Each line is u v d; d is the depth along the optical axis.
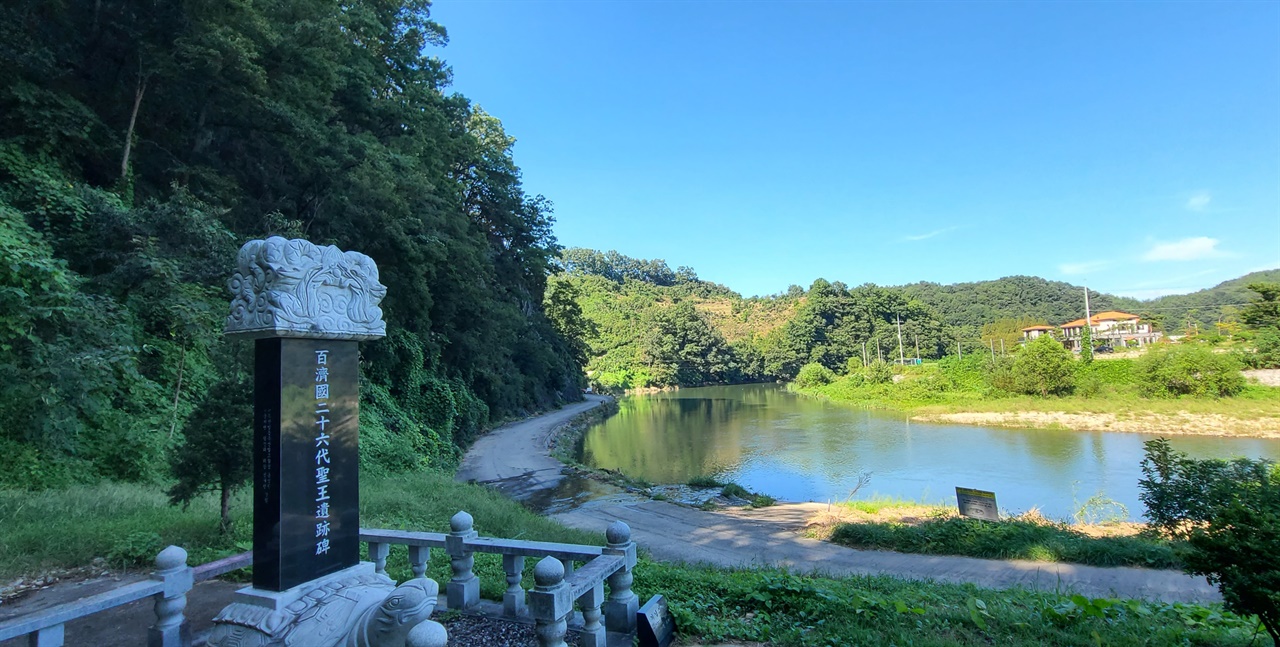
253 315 3.75
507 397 39.00
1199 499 8.96
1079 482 22.34
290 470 3.75
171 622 4.03
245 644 3.41
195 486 6.84
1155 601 6.91
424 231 22.02
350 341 4.25
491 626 4.66
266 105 16.97
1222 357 40.50
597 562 4.28
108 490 9.02
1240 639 4.96
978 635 4.95
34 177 11.86
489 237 40.62
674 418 48.03
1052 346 47.94
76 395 9.90
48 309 9.57
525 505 16.08
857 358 82.12
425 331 24.89
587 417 44.91
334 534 4.00
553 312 54.75
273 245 3.73
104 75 15.42
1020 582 8.69
